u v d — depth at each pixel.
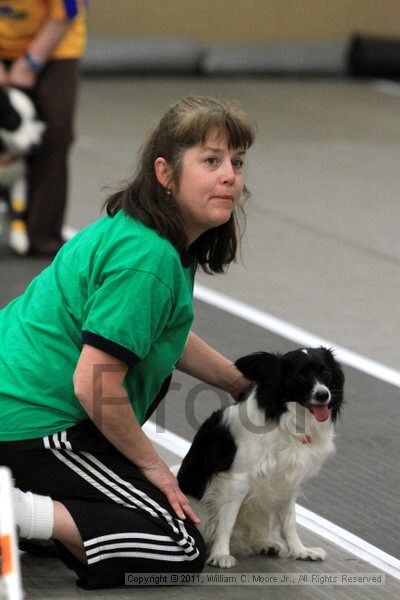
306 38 26.55
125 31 25.06
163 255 5.65
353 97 23.98
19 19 12.37
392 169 18.17
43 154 12.58
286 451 6.16
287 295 11.89
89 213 14.56
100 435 5.94
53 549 6.25
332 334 10.73
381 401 9.08
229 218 6.04
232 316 11.06
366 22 26.97
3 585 4.51
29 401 5.82
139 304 5.58
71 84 12.55
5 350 5.95
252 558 6.44
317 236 14.27
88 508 5.79
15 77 12.42
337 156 18.80
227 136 5.66
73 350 5.81
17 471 5.89
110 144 18.42
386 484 7.57
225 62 25.22
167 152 5.72
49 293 5.90
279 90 24.22
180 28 25.52
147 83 24.02
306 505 7.18
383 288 12.38
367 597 5.98
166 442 7.98
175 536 5.87
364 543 6.66
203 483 6.37
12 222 12.93
